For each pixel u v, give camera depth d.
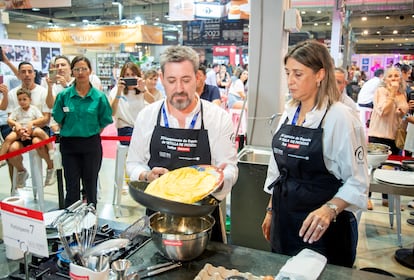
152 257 1.22
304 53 1.38
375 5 8.04
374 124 3.83
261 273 1.14
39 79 5.19
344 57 8.98
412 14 9.92
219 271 1.11
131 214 3.56
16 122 3.55
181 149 1.44
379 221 3.48
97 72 9.55
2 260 1.21
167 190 1.12
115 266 1.00
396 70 3.62
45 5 4.79
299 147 1.44
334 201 1.34
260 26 2.49
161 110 1.49
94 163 3.02
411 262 2.67
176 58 1.27
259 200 2.38
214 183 1.14
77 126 2.89
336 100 1.42
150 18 12.81
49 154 3.70
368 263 2.73
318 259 1.07
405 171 2.38
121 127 3.60
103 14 11.98
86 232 1.17
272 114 2.58
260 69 2.55
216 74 7.74
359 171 1.37
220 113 1.49
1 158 2.78
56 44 5.90
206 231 1.18
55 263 1.15
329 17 11.44
